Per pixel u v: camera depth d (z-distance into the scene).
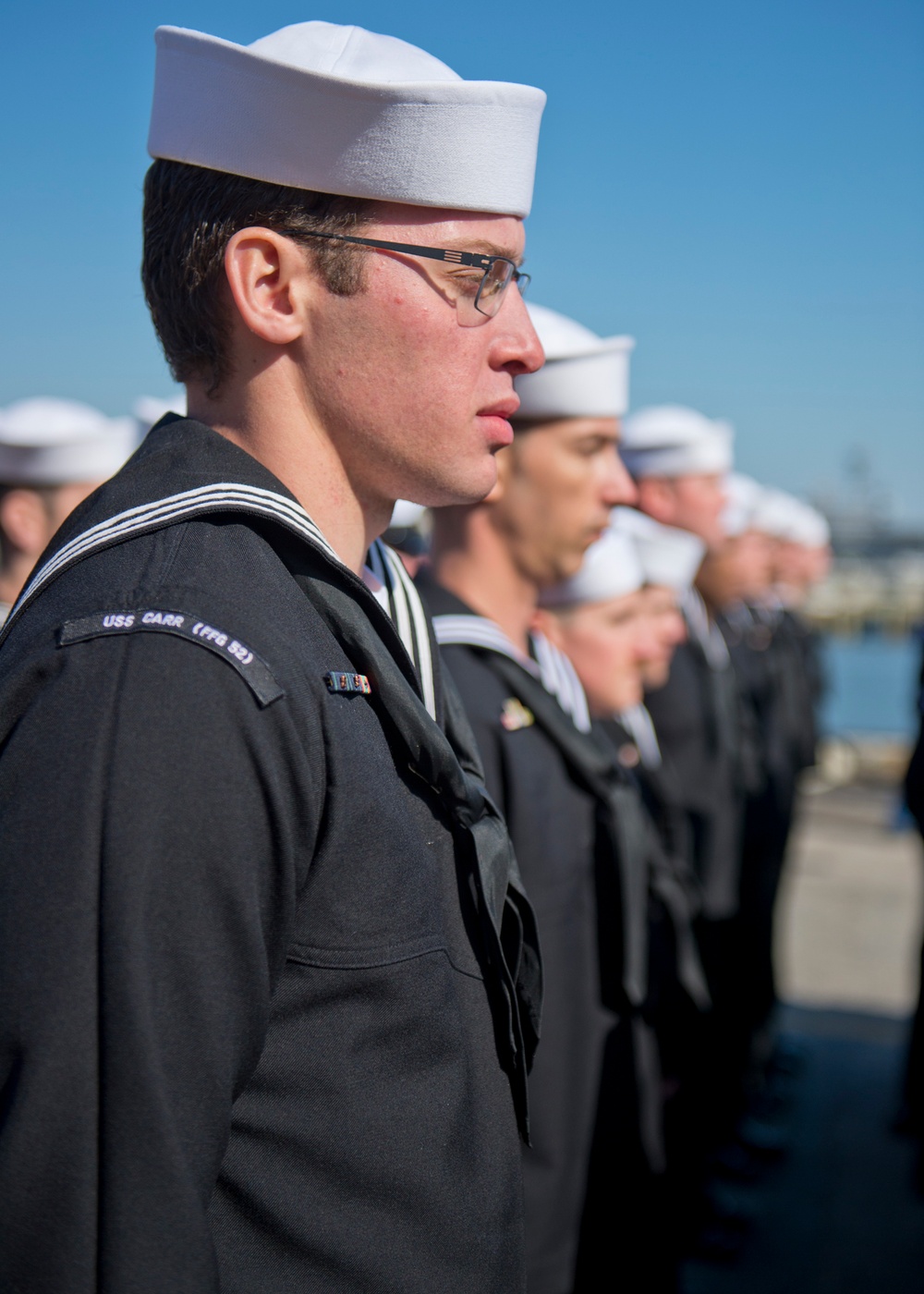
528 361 1.22
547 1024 1.91
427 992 1.07
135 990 0.87
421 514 4.04
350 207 1.12
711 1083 3.93
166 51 1.18
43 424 2.87
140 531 1.04
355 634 1.10
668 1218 2.82
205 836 0.91
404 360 1.13
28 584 1.11
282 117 1.11
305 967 1.01
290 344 1.16
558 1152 1.91
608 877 2.11
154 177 1.21
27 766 0.92
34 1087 0.85
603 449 2.17
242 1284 0.99
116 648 0.95
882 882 7.77
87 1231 0.85
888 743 11.90
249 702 0.95
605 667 2.65
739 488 5.27
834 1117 4.79
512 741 1.95
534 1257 1.88
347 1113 1.02
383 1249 1.03
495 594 2.21
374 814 1.04
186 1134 0.89
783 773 5.41
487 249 1.15
